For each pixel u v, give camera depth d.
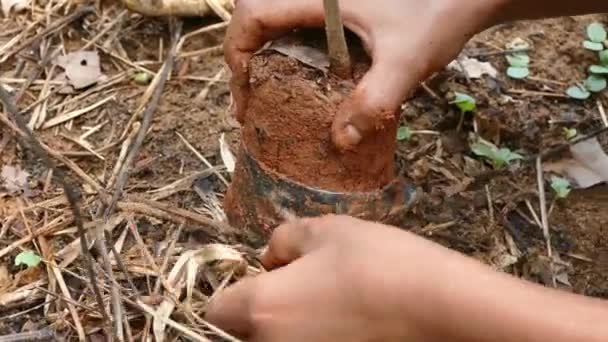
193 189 0.74
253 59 0.63
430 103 0.81
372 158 0.63
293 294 0.52
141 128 0.77
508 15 0.66
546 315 0.49
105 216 0.70
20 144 0.76
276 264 0.57
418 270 0.51
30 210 0.72
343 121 0.61
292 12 0.62
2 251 0.69
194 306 0.65
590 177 0.77
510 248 0.72
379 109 0.60
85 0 0.88
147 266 0.67
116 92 0.81
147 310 0.63
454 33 0.63
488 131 0.79
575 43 0.87
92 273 0.60
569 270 0.71
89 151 0.76
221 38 0.86
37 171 0.74
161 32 0.86
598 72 0.83
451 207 0.73
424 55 0.62
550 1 0.66
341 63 0.61
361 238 0.53
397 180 0.66
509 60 0.85
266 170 0.64
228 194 0.69
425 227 0.71
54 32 0.85
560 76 0.84
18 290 0.67
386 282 0.51
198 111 0.80
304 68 0.62
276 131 0.63
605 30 0.89
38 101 0.80
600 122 0.81
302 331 0.52
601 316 0.49
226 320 0.55
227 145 0.77
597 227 0.74
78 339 0.64
